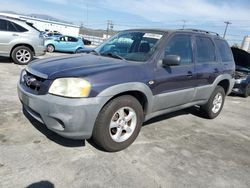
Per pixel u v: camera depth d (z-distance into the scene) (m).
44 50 10.17
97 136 3.16
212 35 5.16
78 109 2.83
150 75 3.52
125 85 3.16
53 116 2.88
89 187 2.61
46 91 2.94
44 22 37.12
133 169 3.03
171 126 4.65
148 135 4.07
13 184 2.52
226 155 3.75
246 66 9.07
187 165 3.29
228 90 5.63
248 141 4.48
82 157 3.14
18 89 3.50
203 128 4.83
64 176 2.74
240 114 6.36
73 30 40.66
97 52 4.27
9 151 3.08
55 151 3.21
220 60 5.22
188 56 4.34
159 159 3.35
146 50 3.81
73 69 3.08
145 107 3.64
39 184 2.56
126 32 4.54
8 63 9.62
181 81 4.07
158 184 2.80
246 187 2.98
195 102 4.73
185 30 4.43
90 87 2.89
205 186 2.89
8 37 9.20
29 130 3.68
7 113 4.24
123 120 3.37
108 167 3.00
